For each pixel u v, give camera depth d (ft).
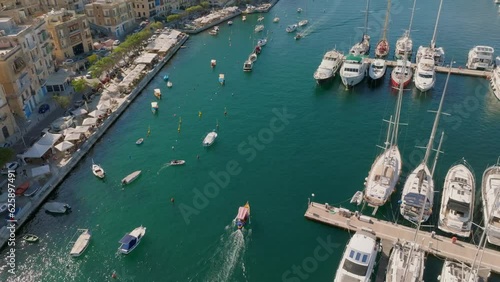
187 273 204.44
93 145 320.29
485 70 416.46
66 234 232.32
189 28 609.42
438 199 240.73
